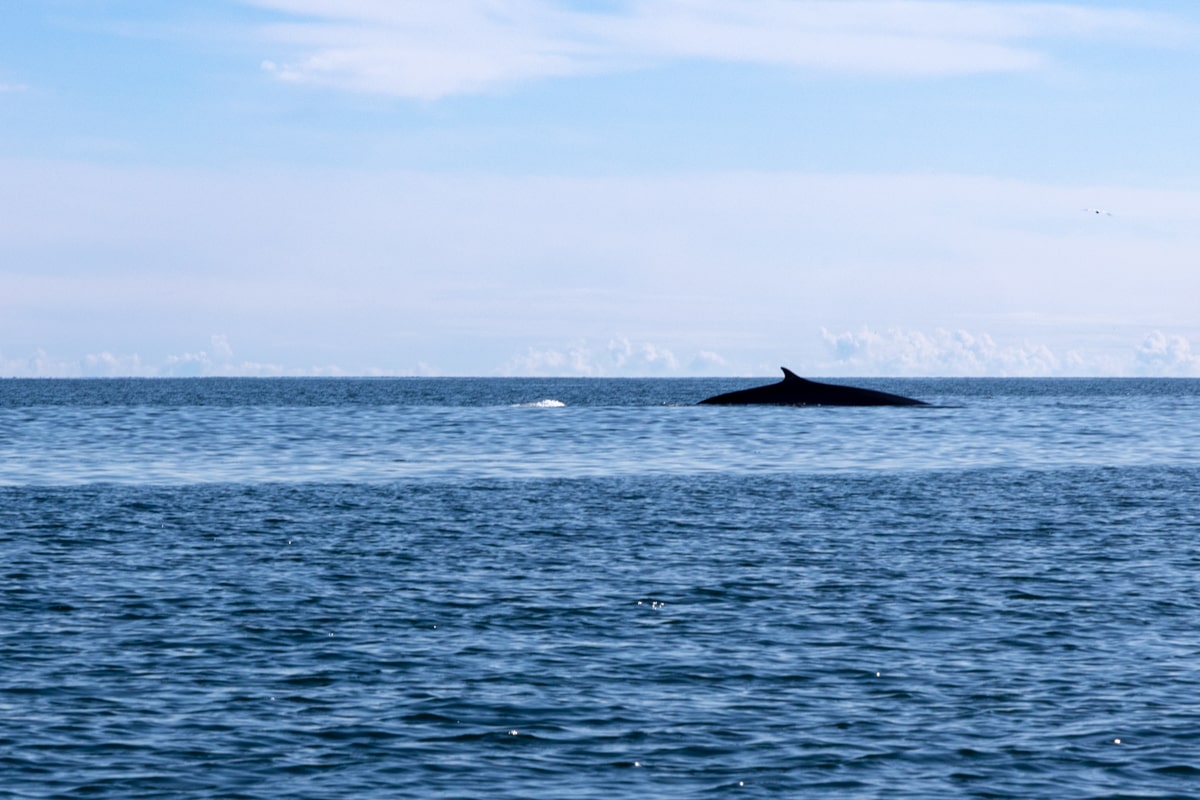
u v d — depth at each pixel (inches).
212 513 4165.8
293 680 2068.2
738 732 1818.4
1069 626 2460.6
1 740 1769.2
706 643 2322.8
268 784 1624.0
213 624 2464.3
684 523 3929.6
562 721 1866.4
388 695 1988.2
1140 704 1946.4
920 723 1857.8
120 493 4798.2
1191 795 1595.7
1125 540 3555.6
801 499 4603.8
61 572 3021.7
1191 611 2593.5
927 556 3277.6
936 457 6565.0
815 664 2176.4
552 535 3659.0
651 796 1592.0
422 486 5093.5
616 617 2539.4
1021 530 3759.8
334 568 3088.1
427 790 1608.0
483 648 2279.8
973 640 2348.7
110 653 2231.8
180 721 1857.8
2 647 2269.9
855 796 1590.8
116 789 1604.3
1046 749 1750.7
